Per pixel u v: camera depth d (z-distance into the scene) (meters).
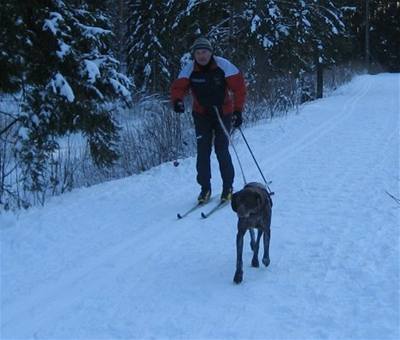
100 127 9.80
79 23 9.27
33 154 8.28
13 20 8.39
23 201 7.39
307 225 6.32
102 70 9.57
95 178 10.21
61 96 8.92
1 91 8.95
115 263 5.35
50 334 3.99
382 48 50.34
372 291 4.49
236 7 18.05
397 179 8.30
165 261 5.39
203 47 6.85
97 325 4.11
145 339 3.87
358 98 22.42
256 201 4.65
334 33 22.64
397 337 3.76
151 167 10.61
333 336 3.81
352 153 10.46
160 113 12.98
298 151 10.88
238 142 11.93
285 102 18.20
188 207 7.27
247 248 5.68
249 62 18.08
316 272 4.96
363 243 5.63
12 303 4.52
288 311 4.22
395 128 13.26
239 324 4.05
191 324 4.07
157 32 23.31
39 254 5.60
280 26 18.30
